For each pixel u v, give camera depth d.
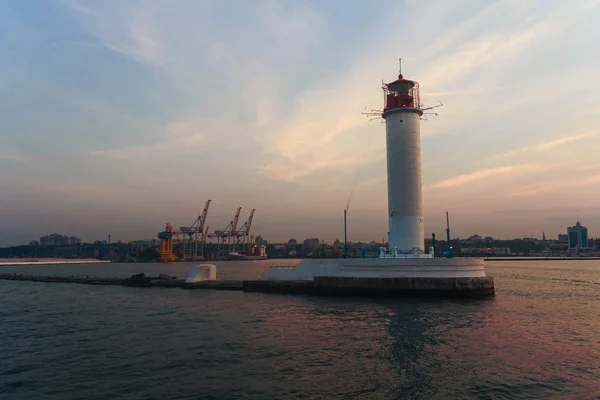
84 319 29.77
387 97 38.59
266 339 21.62
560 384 14.59
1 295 49.19
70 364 17.70
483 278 33.81
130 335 23.59
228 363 17.36
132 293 47.91
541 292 49.47
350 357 17.92
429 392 13.78
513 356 18.05
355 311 29.03
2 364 17.92
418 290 33.81
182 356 18.58
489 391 13.88
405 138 37.00
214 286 47.19
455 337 21.36
